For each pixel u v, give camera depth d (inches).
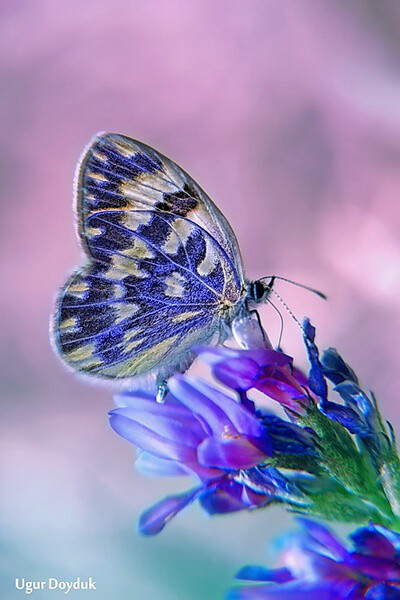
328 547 7.1
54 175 14.2
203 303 8.4
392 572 7.0
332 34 13.9
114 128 14.1
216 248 8.3
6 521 11.5
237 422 7.4
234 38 14.3
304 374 7.7
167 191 8.3
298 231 13.6
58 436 12.9
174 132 14.1
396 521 7.5
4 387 13.3
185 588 10.6
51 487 12.0
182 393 7.4
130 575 10.7
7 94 14.4
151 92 14.4
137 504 11.8
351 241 13.4
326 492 7.5
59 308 8.3
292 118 13.9
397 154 13.4
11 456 12.3
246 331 7.9
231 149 14.1
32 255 14.1
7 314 13.7
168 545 10.7
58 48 14.6
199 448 7.4
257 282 8.4
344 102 13.9
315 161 13.7
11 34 14.7
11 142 14.3
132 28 14.4
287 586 7.0
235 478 7.5
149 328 8.4
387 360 12.7
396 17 13.5
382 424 7.6
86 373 8.4
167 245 8.3
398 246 13.1
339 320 13.1
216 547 10.7
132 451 12.4
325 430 7.6
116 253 8.3
